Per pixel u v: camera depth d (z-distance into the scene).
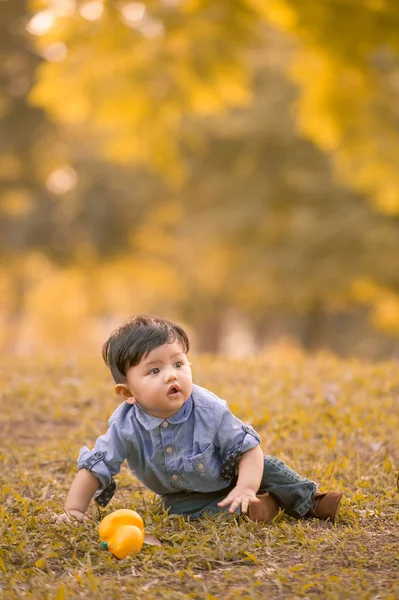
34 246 26.27
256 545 3.50
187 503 4.00
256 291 23.39
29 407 6.68
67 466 5.15
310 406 6.49
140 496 4.41
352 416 6.11
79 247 26.84
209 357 8.81
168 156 15.05
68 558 3.42
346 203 22.39
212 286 24.78
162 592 2.97
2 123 20.69
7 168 22.28
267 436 5.67
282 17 11.50
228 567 3.30
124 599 2.94
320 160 22.59
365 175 15.02
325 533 3.71
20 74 19.31
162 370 3.75
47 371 8.16
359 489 4.50
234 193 23.53
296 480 3.94
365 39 11.29
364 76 12.28
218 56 11.97
